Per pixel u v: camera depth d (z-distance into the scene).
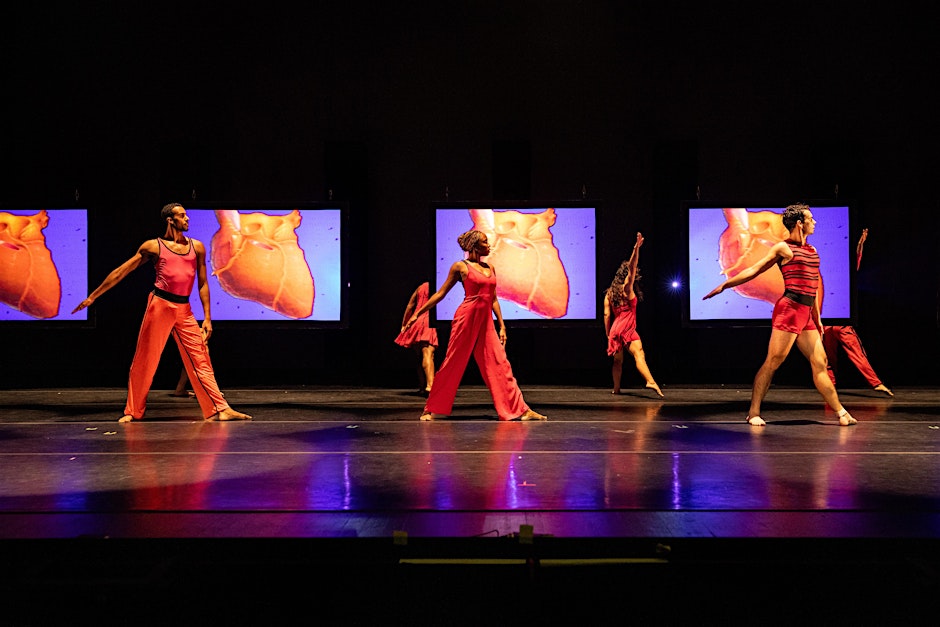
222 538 3.21
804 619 2.97
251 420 7.05
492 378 6.98
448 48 12.01
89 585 3.04
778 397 8.95
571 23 11.96
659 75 11.92
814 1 11.80
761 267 6.57
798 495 3.96
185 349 7.02
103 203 12.08
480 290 6.91
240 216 9.88
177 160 12.05
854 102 11.82
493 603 3.07
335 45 12.04
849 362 11.66
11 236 9.82
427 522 3.45
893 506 3.72
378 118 12.05
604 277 11.98
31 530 3.34
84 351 12.05
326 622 2.99
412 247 12.09
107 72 12.05
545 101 11.97
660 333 11.90
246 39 12.05
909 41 11.77
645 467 4.74
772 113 11.87
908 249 11.82
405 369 12.15
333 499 3.90
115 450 5.43
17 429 6.49
